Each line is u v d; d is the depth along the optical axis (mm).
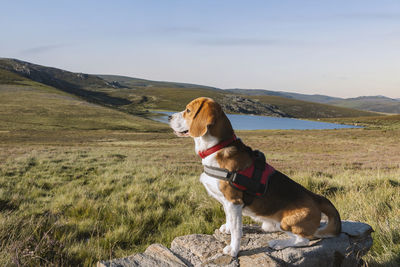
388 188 6828
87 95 187000
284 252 3037
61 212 6625
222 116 3121
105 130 61969
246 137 51938
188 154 25594
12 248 3953
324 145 39750
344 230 3480
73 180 11164
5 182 10117
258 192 3020
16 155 19219
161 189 8875
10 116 66125
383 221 4539
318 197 3301
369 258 3561
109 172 12789
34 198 8211
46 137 45125
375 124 107500
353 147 37250
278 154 28000
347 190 7516
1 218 5539
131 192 8141
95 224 5590
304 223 3057
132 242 5191
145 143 39938
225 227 3693
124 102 183750
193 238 3609
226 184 3018
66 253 4281
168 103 186250
